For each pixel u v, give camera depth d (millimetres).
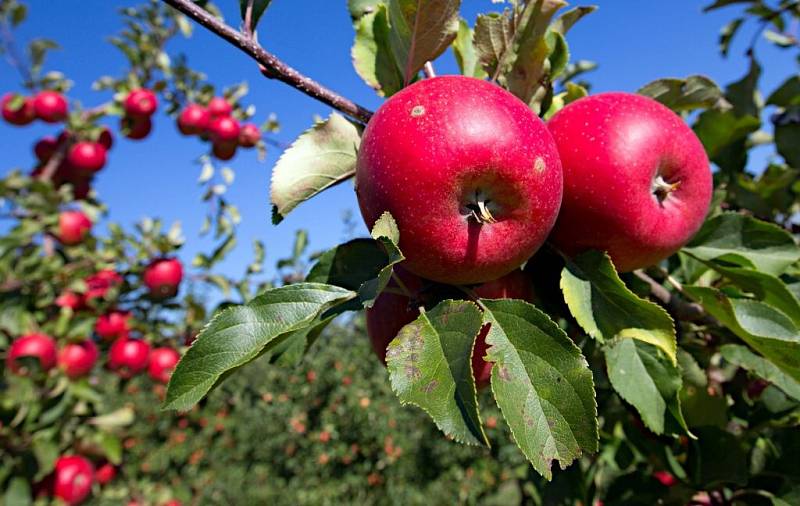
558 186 188
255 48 202
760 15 490
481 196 180
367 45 248
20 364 579
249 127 886
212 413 1820
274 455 1839
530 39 227
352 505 1613
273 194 202
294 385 1793
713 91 265
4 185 697
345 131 212
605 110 210
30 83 790
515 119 179
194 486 1758
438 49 225
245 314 176
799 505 258
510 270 198
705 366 293
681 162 212
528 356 167
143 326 719
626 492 308
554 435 156
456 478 1594
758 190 366
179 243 724
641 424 290
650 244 213
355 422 1688
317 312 179
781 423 278
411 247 184
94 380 821
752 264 242
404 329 168
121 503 985
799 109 396
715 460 262
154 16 849
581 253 216
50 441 587
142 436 1730
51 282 674
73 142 795
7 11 754
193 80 886
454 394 151
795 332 223
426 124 174
